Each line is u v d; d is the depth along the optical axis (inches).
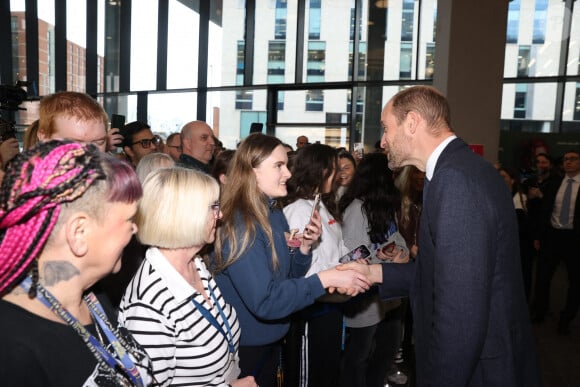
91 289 36.2
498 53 188.9
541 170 183.3
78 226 29.3
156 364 42.8
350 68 291.6
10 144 73.3
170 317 44.1
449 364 43.3
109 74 351.3
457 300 42.9
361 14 282.5
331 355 85.5
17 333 26.0
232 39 314.3
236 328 54.6
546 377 117.1
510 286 47.4
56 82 363.9
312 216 72.7
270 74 309.9
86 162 29.2
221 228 58.7
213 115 329.1
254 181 61.0
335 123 302.7
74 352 28.5
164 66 334.3
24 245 26.3
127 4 335.3
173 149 150.0
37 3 358.6
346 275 62.4
